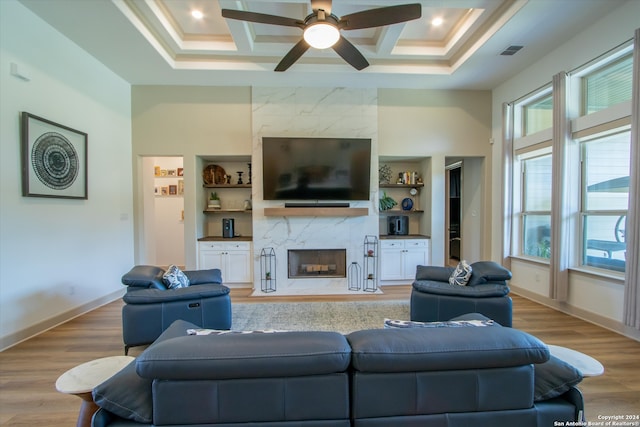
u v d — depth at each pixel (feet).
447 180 19.27
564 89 11.41
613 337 9.52
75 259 11.73
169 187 20.66
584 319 11.05
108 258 13.60
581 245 11.60
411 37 12.78
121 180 14.56
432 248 16.43
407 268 16.40
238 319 11.42
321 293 15.35
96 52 12.23
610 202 10.53
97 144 12.94
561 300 11.75
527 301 13.48
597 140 10.98
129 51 12.14
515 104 14.73
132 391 3.63
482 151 16.43
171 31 11.78
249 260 15.84
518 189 15.02
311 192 15.39
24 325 9.63
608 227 10.64
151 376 3.45
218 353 3.53
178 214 20.67
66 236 11.29
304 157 15.20
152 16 10.78
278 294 15.05
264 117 15.55
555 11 9.75
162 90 15.44
